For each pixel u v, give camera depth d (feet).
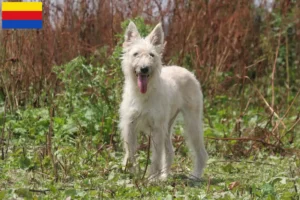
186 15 55.72
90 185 32.45
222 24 57.36
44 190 31.14
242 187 31.96
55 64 49.85
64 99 46.37
